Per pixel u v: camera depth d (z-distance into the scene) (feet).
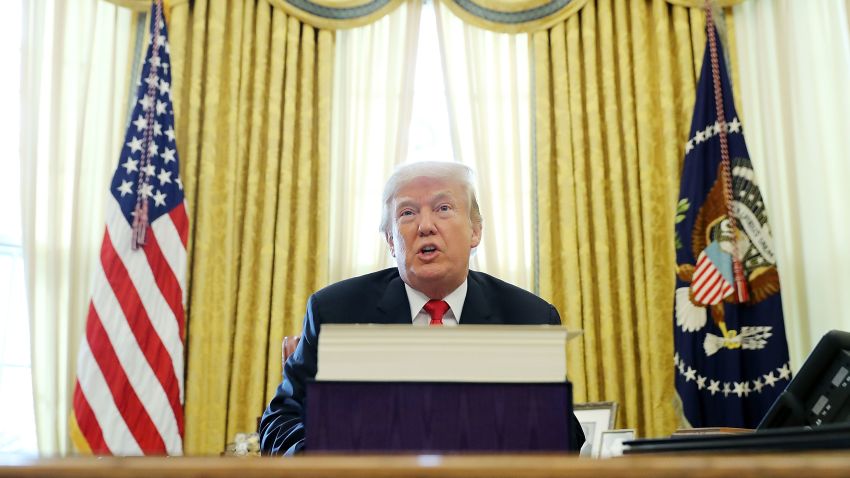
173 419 12.25
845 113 14.15
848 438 2.94
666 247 14.42
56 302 13.50
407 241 6.28
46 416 13.12
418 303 6.39
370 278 6.55
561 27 15.47
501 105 15.49
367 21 15.55
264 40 15.12
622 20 15.42
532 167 15.10
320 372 3.65
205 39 14.93
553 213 14.90
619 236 14.49
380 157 15.34
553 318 6.42
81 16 14.60
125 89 14.52
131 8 14.64
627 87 15.10
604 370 14.01
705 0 14.78
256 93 14.84
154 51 13.71
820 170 14.21
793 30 14.82
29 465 2.24
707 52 14.37
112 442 11.84
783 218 14.37
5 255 14.01
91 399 11.92
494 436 3.60
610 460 2.26
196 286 13.71
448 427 3.60
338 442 3.56
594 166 14.83
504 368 3.70
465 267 6.35
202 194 14.07
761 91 14.92
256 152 14.66
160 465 2.24
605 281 14.33
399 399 3.62
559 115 15.12
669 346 14.01
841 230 13.94
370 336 3.68
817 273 13.97
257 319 13.98
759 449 3.14
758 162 14.73
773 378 12.80
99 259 12.62
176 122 14.34
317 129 15.11
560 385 3.67
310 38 15.42
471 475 2.20
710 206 13.64
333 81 15.53
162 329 12.48
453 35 15.88
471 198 6.67
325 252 14.53
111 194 12.82
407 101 15.46
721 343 13.12
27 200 13.67
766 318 13.04
